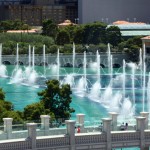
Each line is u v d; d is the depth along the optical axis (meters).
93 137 79.69
